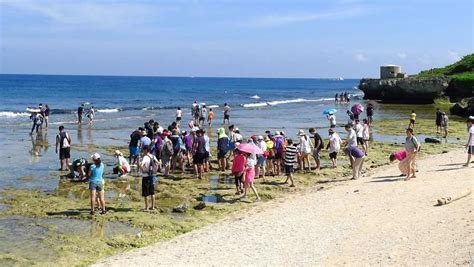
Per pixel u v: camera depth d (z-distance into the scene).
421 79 72.69
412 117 40.31
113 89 132.25
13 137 35.69
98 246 13.42
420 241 12.02
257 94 123.31
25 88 124.44
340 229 13.90
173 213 16.62
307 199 17.88
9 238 13.95
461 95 70.19
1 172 23.00
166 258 12.32
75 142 32.91
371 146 30.73
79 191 19.45
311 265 11.27
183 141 23.84
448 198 15.40
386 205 15.97
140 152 23.02
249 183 18.44
